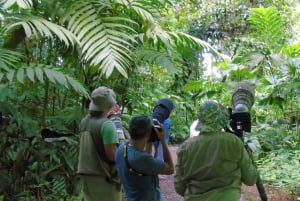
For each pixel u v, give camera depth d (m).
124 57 3.40
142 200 2.27
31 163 3.47
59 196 3.59
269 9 5.52
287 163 4.48
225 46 8.57
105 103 2.70
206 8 8.64
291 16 8.23
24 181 3.46
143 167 2.20
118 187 2.81
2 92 3.27
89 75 3.76
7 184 3.37
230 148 2.16
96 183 2.70
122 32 3.46
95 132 2.67
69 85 3.19
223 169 2.15
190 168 2.21
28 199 3.45
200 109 2.22
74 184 3.63
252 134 5.16
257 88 5.43
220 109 2.21
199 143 2.19
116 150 2.47
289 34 7.96
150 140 2.34
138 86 4.88
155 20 3.81
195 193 2.21
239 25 8.50
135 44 3.77
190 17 8.48
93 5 3.38
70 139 3.44
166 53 4.02
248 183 2.26
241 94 2.64
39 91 3.67
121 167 2.29
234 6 8.56
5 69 2.95
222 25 8.59
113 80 3.86
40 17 3.28
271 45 5.68
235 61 5.82
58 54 3.72
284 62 5.32
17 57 3.23
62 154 3.51
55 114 3.89
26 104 3.73
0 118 3.36
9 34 3.38
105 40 3.21
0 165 3.46
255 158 4.66
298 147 5.03
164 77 7.05
